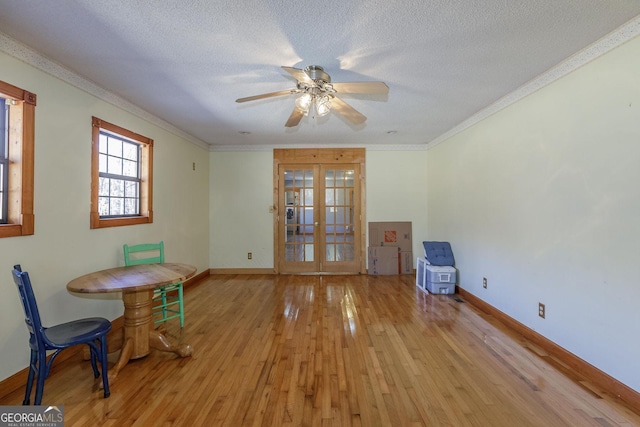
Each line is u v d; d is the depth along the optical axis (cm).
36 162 212
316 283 469
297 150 528
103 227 279
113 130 290
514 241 293
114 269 258
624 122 187
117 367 215
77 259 250
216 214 532
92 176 265
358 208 531
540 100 256
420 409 178
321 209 531
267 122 387
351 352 247
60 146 232
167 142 390
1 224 196
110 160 301
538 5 165
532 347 256
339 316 328
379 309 350
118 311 299
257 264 534
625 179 187
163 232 380
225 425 166
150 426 165
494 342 265
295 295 405
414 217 530
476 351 248
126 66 233
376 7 167
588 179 212
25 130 204
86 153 258
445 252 429
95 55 216
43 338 169
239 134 453
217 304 369
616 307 193
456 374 215
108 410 177
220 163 531
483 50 212
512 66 237
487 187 339
